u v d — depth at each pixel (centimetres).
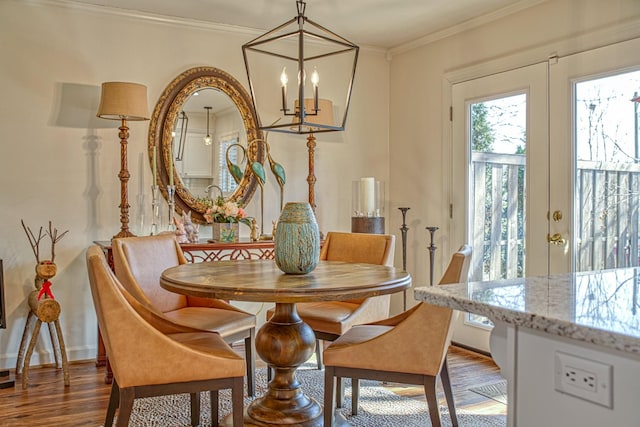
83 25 364
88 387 311
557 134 332
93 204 369
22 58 349
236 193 415
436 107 427
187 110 397
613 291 125
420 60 442
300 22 215
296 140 440
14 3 346
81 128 366
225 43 411
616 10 299
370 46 462
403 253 429
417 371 213
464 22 395
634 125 292
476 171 394
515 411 110
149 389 198
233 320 277
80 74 364
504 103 370
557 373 101
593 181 313
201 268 259
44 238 356
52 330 340
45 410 275
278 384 259
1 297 318
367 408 280
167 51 391
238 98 414
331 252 334
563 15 328
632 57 292
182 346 200
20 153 349
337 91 455
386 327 255
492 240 380
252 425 248
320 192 451
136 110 339
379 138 476
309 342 256
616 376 92
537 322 98
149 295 283
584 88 318
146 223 385
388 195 477
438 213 425
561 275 156
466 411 277
